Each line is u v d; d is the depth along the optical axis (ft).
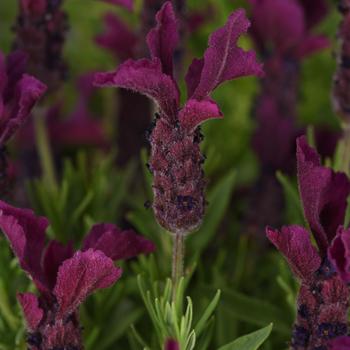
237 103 1.86
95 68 2.03
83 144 1.76
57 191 1.34
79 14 2.03
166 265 1.23
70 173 1.39
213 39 0.98
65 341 1.01
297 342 1.02
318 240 1.00
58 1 1.25
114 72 0.98
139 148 1.52
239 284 1.34
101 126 1.76
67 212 1.36
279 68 1.41
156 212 1.05
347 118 1.22
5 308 1.19
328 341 1.01
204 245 1.29
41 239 1.03
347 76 1.20
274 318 1.20
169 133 1.01
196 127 1.02
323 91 1.92
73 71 2.02
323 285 1.00
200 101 0.98
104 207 1.40
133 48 1.43
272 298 1.33
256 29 1.40
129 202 1.46
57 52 1.27
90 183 1.40
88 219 1.28
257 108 1.44
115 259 1.03
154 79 0.98
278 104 1.42
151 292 1.18
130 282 1.27
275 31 1.39
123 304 1.26
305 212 0.99
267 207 1.41
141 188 1.52
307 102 1.92
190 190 1.03
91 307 1.25
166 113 1.00
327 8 1.41
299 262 0.99
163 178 1.03
